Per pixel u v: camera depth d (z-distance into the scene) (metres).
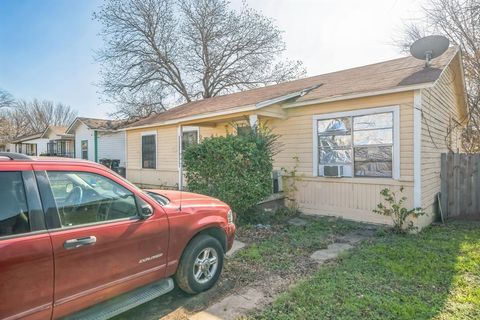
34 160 2.32
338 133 7.52
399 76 7.06
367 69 9.59
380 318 2.85
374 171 6.96
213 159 6.63
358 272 3.97
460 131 11.62
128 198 2.82
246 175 6.40
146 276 2.87
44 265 2.10
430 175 7.05
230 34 22.31
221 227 3.80
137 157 15.06
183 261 3.30
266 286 3.67
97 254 2.44
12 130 45.53
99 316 2.51
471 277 3.78
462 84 9.60
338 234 6.05
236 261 4.50
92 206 2.55
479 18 10.49
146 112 21.00
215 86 23.39
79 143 22.34
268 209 7.89
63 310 2.24
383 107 6.71
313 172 7.97
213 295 3.46
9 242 1.96
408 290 3.43
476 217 7.63
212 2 21.89
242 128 9.01
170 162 13.10
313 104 7.85
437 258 4.45
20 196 2.13
